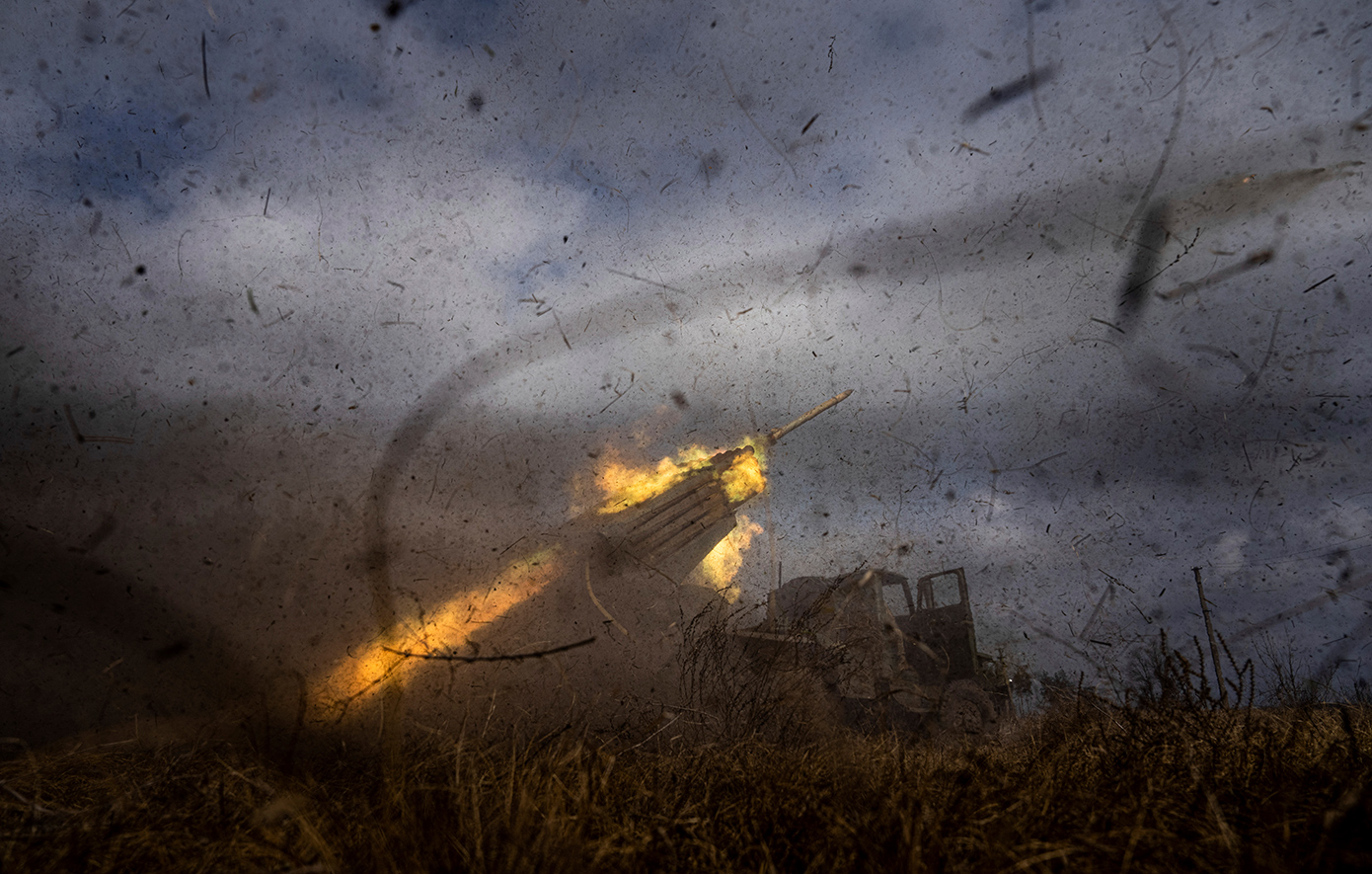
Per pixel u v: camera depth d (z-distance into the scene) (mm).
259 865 1548
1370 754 1922
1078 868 1363
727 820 1828
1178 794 1772
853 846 1507
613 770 2232
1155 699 2406
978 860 1436
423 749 2432
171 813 1839
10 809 1985
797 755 2576
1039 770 2025
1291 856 1362
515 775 1951
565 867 1424
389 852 1471
